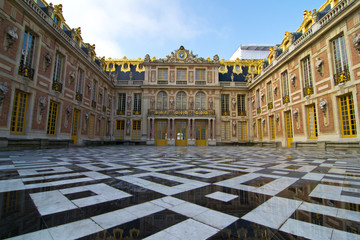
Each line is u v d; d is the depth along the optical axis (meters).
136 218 2.07
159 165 6.03
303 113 16.48
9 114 11.20
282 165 6.02
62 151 11.44
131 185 3.47
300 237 1.66
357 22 11.84
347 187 3.32
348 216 2.11
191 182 3.73
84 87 19.98
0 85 10.55
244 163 6.57
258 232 1.76
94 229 1.81
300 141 16.31
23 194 2.86
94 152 11.43
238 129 29.34
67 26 18.42
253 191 3.11
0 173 4.39
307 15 17.80
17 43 11.73
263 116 24.47
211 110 28.66
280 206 2.44
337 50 13.44
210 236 1.70
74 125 18.50
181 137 28.34
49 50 14.57
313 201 2.62
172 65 30.02
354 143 11.47
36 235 1.68
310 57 15.69
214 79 29.80
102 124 25.28
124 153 11.15
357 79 11.80
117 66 31.97
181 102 29.38
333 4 15.23
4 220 1.96
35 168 5.10
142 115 28.78
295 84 17.66
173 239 1.64
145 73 29.80
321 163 6.41
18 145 11.10
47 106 14.40
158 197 2.80
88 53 21.08
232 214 2.20
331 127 13.59
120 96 29.73
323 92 14.32
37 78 13.39
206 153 11.60
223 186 3.43
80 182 3.65
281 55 19.94
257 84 26.28
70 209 2.30
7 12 11.06
